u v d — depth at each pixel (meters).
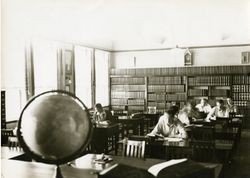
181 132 5.23
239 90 10.75
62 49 9.38
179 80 11.41
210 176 1.60
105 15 7.84
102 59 11.93
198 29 10.79
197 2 6.66
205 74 11.09
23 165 3.27
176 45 11.34
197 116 8.33
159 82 11.66
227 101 9.53
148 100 11.79
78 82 10.31
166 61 11.88
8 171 3.01
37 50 8.31
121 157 3.68
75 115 1.53
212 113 8.07
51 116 1.48
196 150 4.07
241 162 6.55
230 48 11.11
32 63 8.03
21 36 7.55
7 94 7.23
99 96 11.70
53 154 1.49
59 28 8.98
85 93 10.77
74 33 9.82
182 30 10.90
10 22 6.86
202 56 11.45
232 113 8.52
